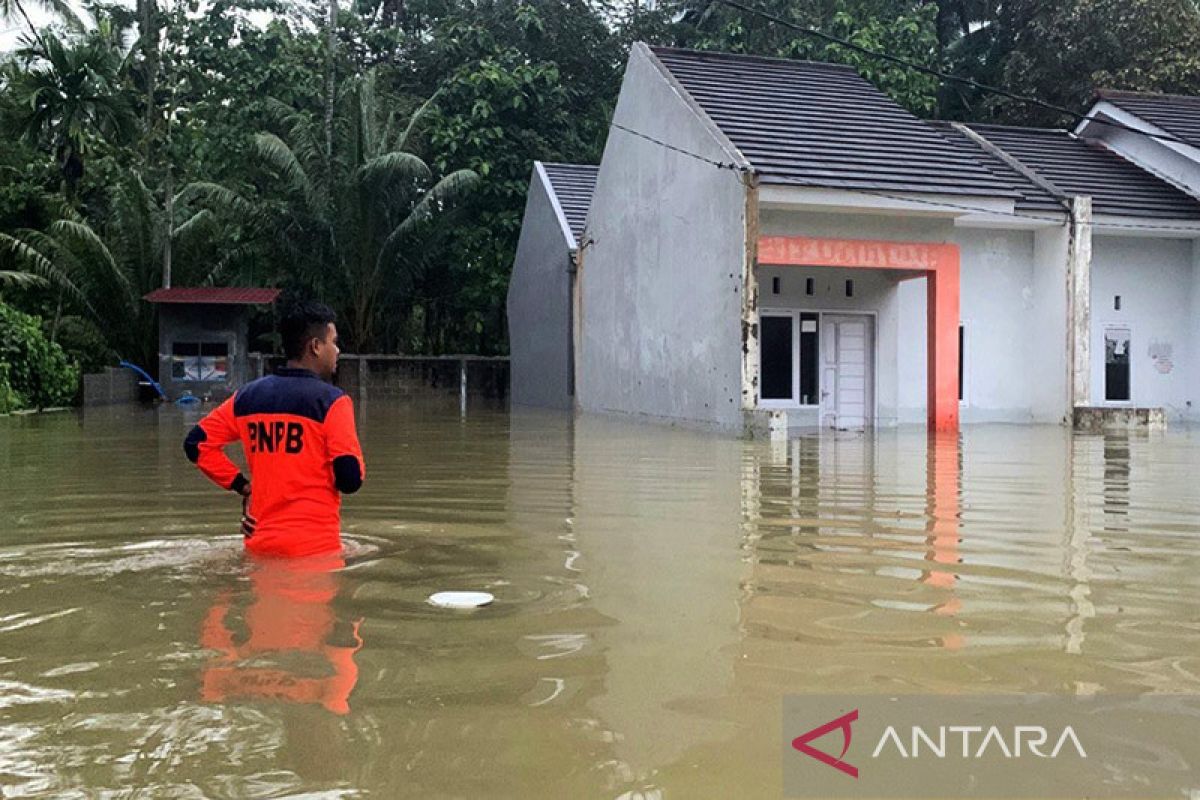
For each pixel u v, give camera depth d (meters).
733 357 14.34
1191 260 19.03
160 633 3.43
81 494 7.30
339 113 29.05
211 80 28.95
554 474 8.84
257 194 28.70
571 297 22.27
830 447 12.20
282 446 4.82
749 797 2.22
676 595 4.07
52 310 26.73
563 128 30.78
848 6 29.91
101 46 26.30
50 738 2.51
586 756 2.42
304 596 3.99
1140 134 19.08
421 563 4.68
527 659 3.17
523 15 30.44
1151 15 26.05
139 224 25.98
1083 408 16.98
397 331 31.52
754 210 14.02
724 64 18.44
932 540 5.41
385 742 2.49
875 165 15.37
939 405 16.14
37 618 3.63
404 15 34.53
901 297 17.83
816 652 3.27
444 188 26.23
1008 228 17.92
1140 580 4.39
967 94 31.91
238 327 24.92
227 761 2.38
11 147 27.19
